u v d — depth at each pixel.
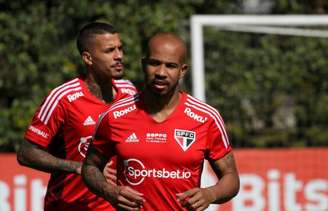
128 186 16.94
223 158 17.45
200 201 16.48
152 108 17.03
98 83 21.36
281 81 39.97
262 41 39.97
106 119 17.16
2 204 31.02
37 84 38.59
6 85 38.69
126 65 38.47
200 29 34.72
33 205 31.11
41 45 38.66
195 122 17.08
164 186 16.94
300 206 33.03
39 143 21.22
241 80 39.53
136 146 16.94
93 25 21.50
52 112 21.09
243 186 32.72
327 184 33.19
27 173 31.14
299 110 40.31
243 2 43.41
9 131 37.88
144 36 38.88
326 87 40.44
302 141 40.44
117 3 39.38
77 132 21.16
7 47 38.47
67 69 38.41
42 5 39.25
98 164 17.61
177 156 16.88
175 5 39.72
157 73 16.38
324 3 44.03
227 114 39.56
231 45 39.53
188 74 39.31
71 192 21.50
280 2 43.69
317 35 38.41
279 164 32.97
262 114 39.97
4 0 38.94
